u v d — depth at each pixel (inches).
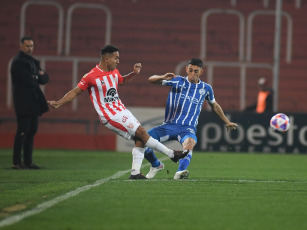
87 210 783.1
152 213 766.5
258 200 892.6
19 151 1471.5
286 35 3368.6
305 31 3385.8
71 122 2770.7
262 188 1042.1
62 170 1444.4
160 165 1203.2
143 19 3358.8
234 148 2308.1
